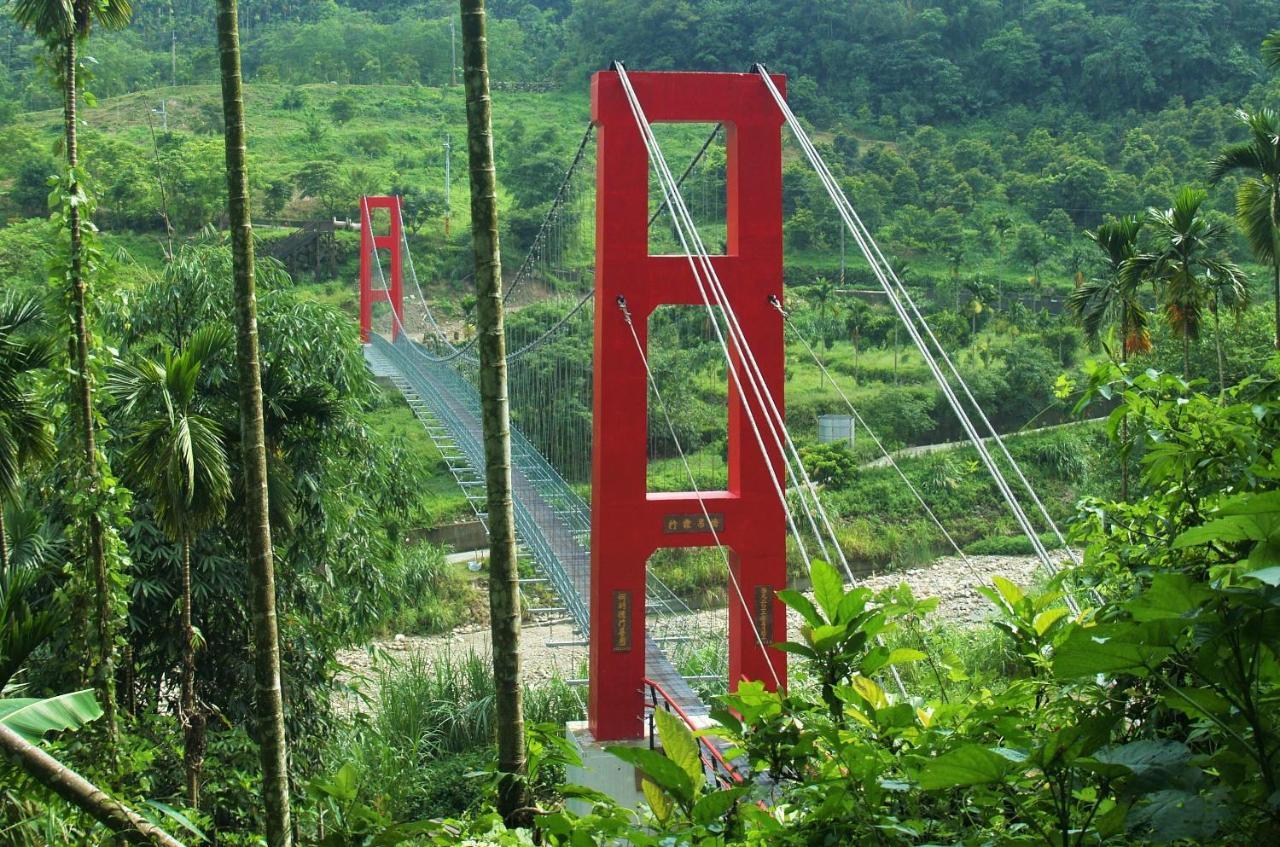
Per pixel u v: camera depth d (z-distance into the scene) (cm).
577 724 1252
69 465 988
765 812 253
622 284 1207
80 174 960
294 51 8556
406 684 1730
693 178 4219
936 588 2762
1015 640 280
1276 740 183
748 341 1205
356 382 1409
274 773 657
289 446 1295
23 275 3195
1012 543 3053
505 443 564
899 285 962
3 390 973
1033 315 4581
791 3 7656
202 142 5369
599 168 1224
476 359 2714
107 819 407
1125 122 6588
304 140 6956
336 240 5481
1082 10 7306
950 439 3919
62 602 981
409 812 1377
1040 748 203
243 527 1152
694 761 275
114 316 1307
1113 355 330
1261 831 176
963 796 252
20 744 407
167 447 956
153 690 1258
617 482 1205
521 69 8319
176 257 1398
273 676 664
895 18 7462
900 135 6775
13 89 6656
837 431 3634
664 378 3108
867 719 264
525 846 314
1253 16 7125
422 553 2686
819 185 5653
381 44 8912
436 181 6506
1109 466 2333
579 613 1420
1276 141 1762
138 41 8044
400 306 4338
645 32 7888
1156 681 215
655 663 1345
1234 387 311
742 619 1200
